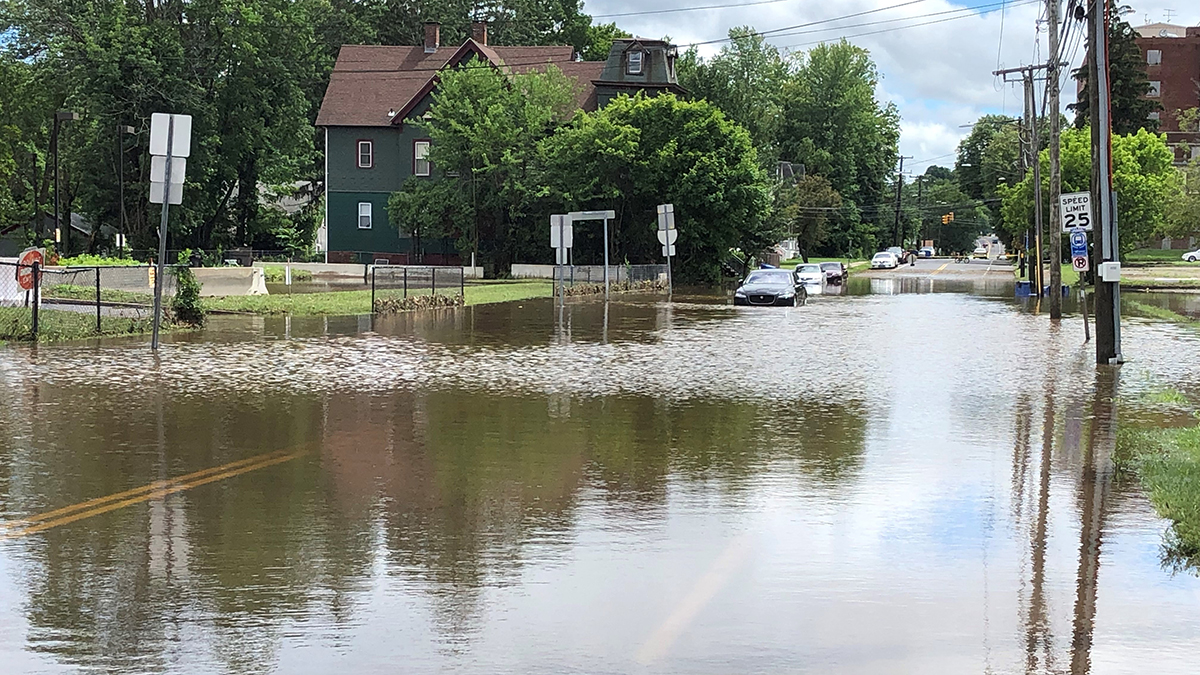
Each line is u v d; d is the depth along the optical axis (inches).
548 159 2384.4
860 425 532.1
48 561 289.4
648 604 258.1
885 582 277.6
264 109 2623.0
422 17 3597.4
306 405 579.2
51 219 2800.2
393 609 253.0
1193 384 705.0
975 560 298.5
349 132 2773.1
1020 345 989.8
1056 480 404.5
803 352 913.5
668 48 2755.9
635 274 2188.7
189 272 1070.4
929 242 6825.8
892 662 223.0
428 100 2706.7
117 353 819.4
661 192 2357.3
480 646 229.3
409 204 2539.4
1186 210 2701.8
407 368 761.0
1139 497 376.5
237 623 242.7
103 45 2402.8
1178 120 4658.0
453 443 473.1
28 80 2554.1
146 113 2401.6
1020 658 226.1
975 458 447.5
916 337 1075.9
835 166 4849.9
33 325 888.3
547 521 337.4
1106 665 222.7
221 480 392.5
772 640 234.5
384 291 1670.8
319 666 217.6
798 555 301.6
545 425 524.7
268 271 2413.9
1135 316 1411.2
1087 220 1023.0
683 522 337.7
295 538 314.3
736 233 2394.2
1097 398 636.1
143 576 277.0
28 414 535.5
